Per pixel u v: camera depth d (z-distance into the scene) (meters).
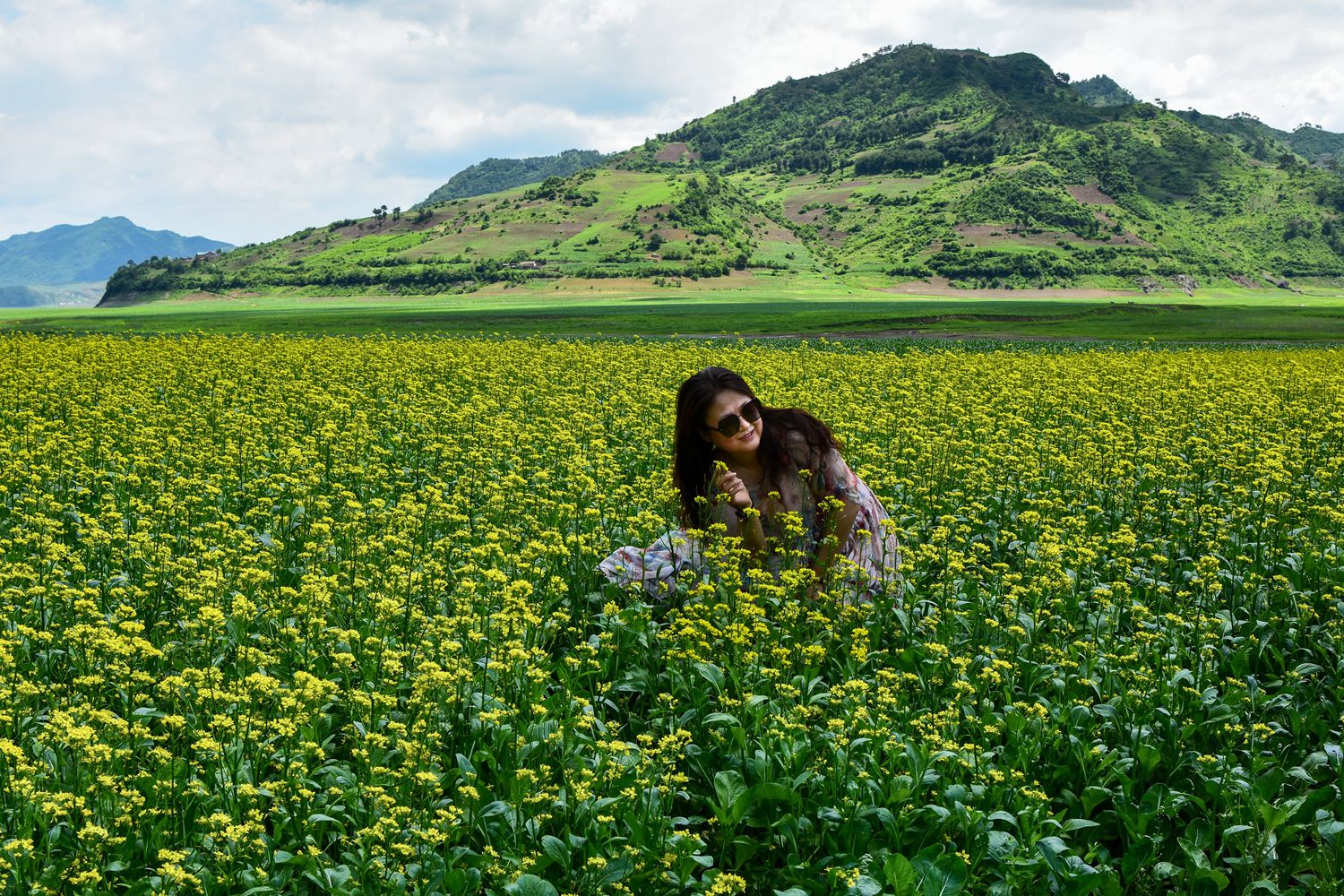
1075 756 6.25
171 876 4.59
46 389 20.58
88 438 13.98
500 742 6.05
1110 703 6.83
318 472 13.34
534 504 11.04
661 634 7.31
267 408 18.64
